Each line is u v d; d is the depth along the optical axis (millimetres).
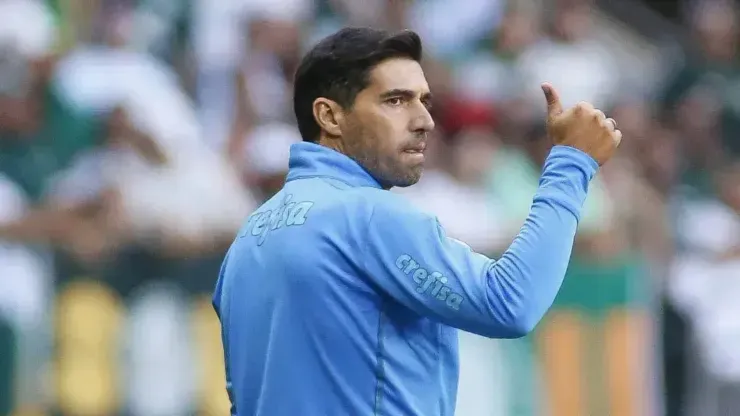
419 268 9398
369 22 32000
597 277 24641
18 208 23859
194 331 22297
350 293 9539
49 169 25438
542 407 23844
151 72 27641
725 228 29797
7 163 25047
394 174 10023
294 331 9625
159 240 22672
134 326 21875
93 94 26812
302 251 9656
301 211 9828
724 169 32969
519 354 23703
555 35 33688
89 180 24375
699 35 36781
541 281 9352
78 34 28828
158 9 29828
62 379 21609
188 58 29359
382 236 9492
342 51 10000
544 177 9812
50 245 22016
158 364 21969
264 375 9812
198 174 25172
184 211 23984
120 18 28906
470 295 9320
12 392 21391
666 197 30781
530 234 9484
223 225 24266
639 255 25812
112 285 21859
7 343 21375
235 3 29906
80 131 26375
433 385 9789
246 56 29406
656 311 25484
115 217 22938
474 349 23312
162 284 22172
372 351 9531
